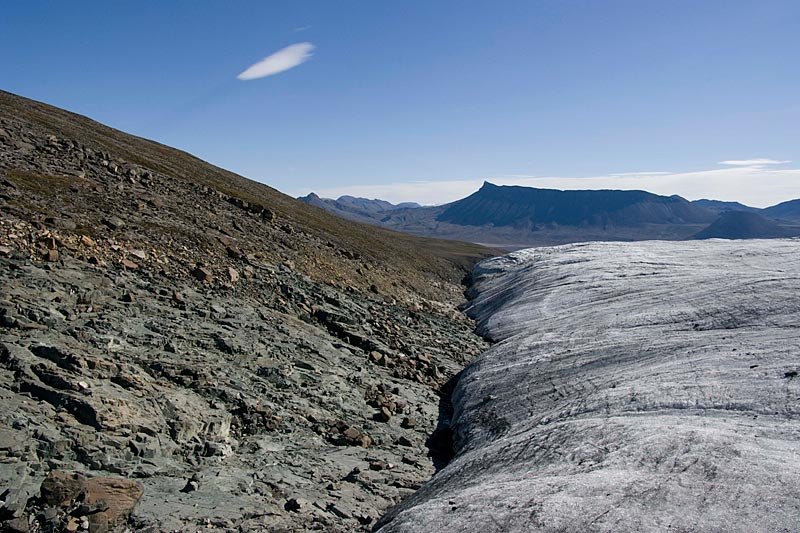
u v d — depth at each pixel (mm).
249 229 54594
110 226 36844
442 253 146125
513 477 17953
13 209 32281
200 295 31875
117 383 18859
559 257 102688
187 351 24203
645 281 64688
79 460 15141
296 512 16219
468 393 32562
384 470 21375
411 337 43500
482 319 64125
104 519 13164
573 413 24344
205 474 16984
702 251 100188
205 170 101500
